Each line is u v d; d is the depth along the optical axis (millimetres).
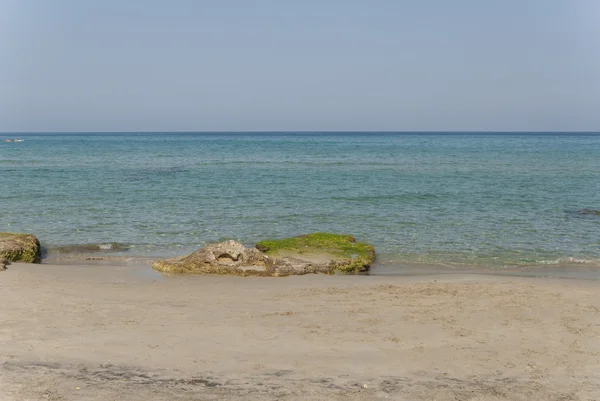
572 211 26500
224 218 24188
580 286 13859
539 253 18516
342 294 12844
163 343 9477
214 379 8125
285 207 27156
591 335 10125
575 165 54688
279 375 8312
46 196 30000
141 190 33094
